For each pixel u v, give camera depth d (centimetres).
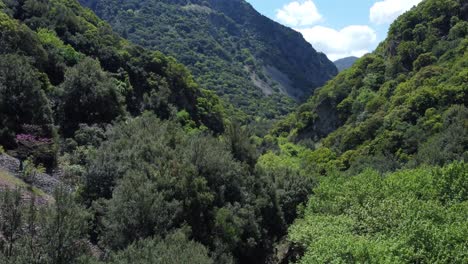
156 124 3328
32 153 2816
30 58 4012
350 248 1695
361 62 7188
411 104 5081
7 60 3269
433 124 4600
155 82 5856
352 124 6084
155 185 2186
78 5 7219
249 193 3112
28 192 2208
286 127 8025
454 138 4069
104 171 2394
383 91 6116
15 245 1143
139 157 2583
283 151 6425
